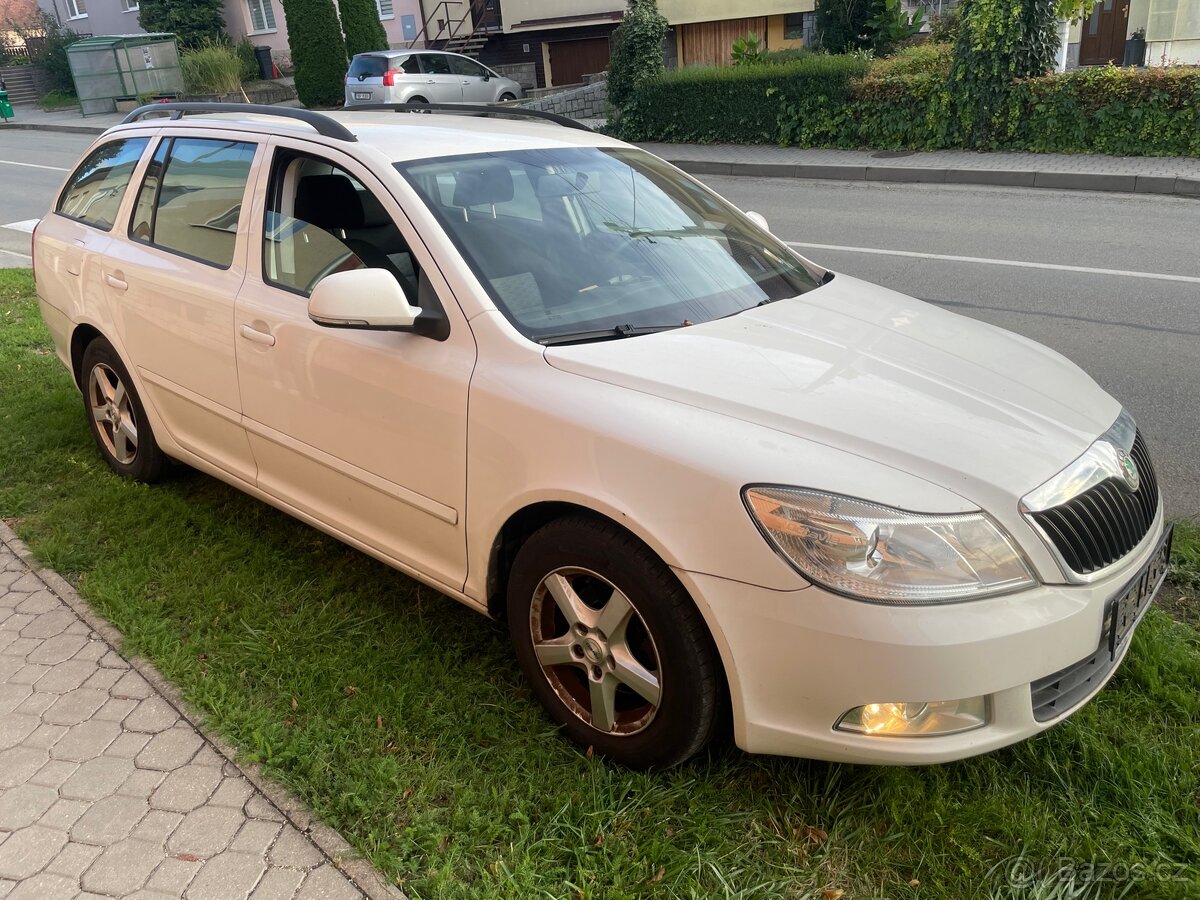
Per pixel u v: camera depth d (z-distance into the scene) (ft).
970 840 7.82
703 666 7.77
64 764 8.73
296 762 8.71
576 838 7.87
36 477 14.82
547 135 12.07
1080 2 45.27
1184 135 41.73
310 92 84.53
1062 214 34.81
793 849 7.81
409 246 9.71
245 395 11.58
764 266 11.39
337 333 10.15
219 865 7.61
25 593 11.56
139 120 14.67
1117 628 7.83
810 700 7.35
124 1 114.01
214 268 12.02
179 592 11.40
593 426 8.06
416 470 9.62
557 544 8.45
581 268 10.01
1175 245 29.35
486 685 9.77
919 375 8.75
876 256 30.09
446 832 7.87
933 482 7.29
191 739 9.03
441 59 69.87
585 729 8.83
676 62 78.79
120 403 14.44
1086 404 8.89
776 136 52.70
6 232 39.60
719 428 7.74
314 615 11.05
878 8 64.49
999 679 7.13
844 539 7.08
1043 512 7.37
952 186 41.65
